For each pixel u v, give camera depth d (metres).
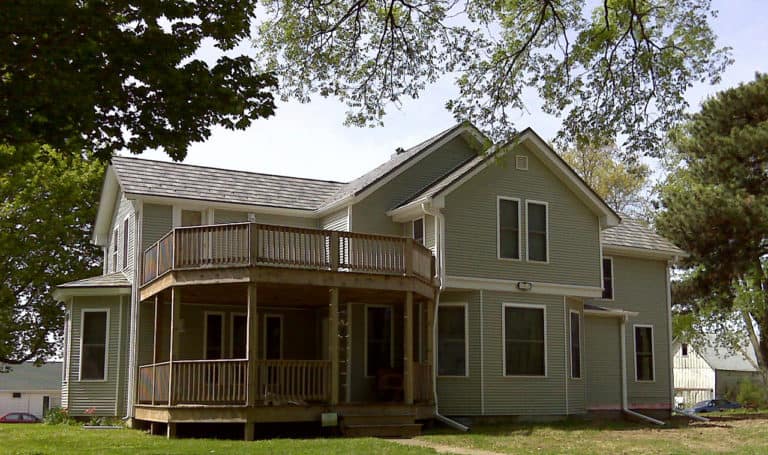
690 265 32.91
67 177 33.72
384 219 23.52
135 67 12.02
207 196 23.30
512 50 15.61
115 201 26.75
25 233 33.75
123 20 12.22
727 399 50.06
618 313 25.91
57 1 10.99
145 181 23.05
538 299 23.23
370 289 19.22
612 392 26.11
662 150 15.55
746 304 37.81
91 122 11.93
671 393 27.80
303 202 25.05
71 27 11.33
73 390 22.78
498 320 22.48
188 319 22.72
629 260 27.91
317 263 18.66
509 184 23.28
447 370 22.22
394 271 19.53
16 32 11.14
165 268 19.42
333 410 18.42
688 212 31.22
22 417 48.41
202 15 12.91
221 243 18.36
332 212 24.12
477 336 22.09
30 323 36.22
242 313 23.50
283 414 17.84
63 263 35.19
